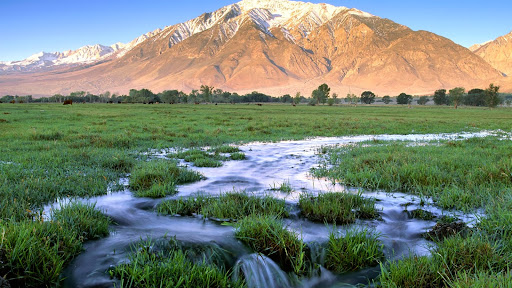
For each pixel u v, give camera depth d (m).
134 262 3.59
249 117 42.53
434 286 3.51
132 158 11.48
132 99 151.12
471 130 28.02
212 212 5.91
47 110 51.16
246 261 4.10
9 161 9.98
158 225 5.32
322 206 5.96
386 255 4.39
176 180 8.59
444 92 175.75
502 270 3.57
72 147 13.62
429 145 15.67
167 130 23.48
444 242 4.39
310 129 26.86
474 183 7.52
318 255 4.37
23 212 5.25
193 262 3.89
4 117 32.12
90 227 4.68
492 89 117.75
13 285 3.29
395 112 77.94
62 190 7.09
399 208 6.42
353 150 13.87
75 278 3.52
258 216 5.23
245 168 11.01
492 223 4.94
